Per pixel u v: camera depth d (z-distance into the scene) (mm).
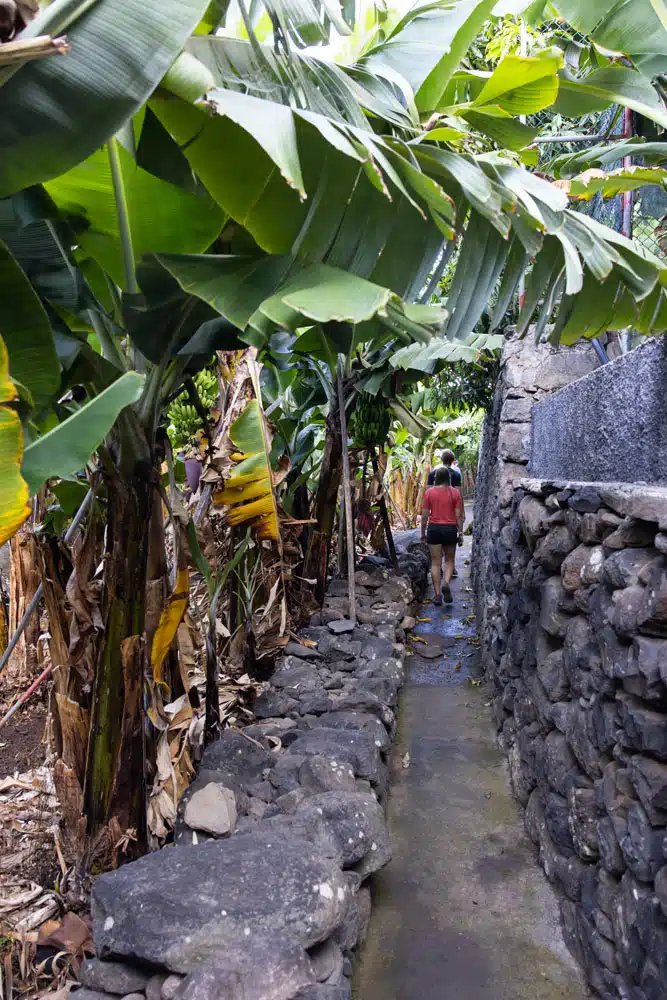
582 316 2203
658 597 1602
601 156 2814
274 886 1842
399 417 6406
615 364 2330
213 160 1623
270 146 1344
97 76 1288
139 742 2322
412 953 2410
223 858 1939
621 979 1946
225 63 1730
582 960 2262
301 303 1447
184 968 1651
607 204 3650
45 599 2430
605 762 2127
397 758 3992
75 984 1934
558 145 4379
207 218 1900
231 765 2850
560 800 2627
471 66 3717
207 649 3111
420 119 2084
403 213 1834
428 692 5141
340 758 2908
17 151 1349
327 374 5445
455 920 2582
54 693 2463
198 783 2568
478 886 2781
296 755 2941
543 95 1891
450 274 4984
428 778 3740
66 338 1925
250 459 3373
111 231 1977
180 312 1914
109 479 2184
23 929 2139
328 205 1732
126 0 1298
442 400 7133
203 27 1812
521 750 3385
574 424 2973
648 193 3727
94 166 1765
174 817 2436
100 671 2268
